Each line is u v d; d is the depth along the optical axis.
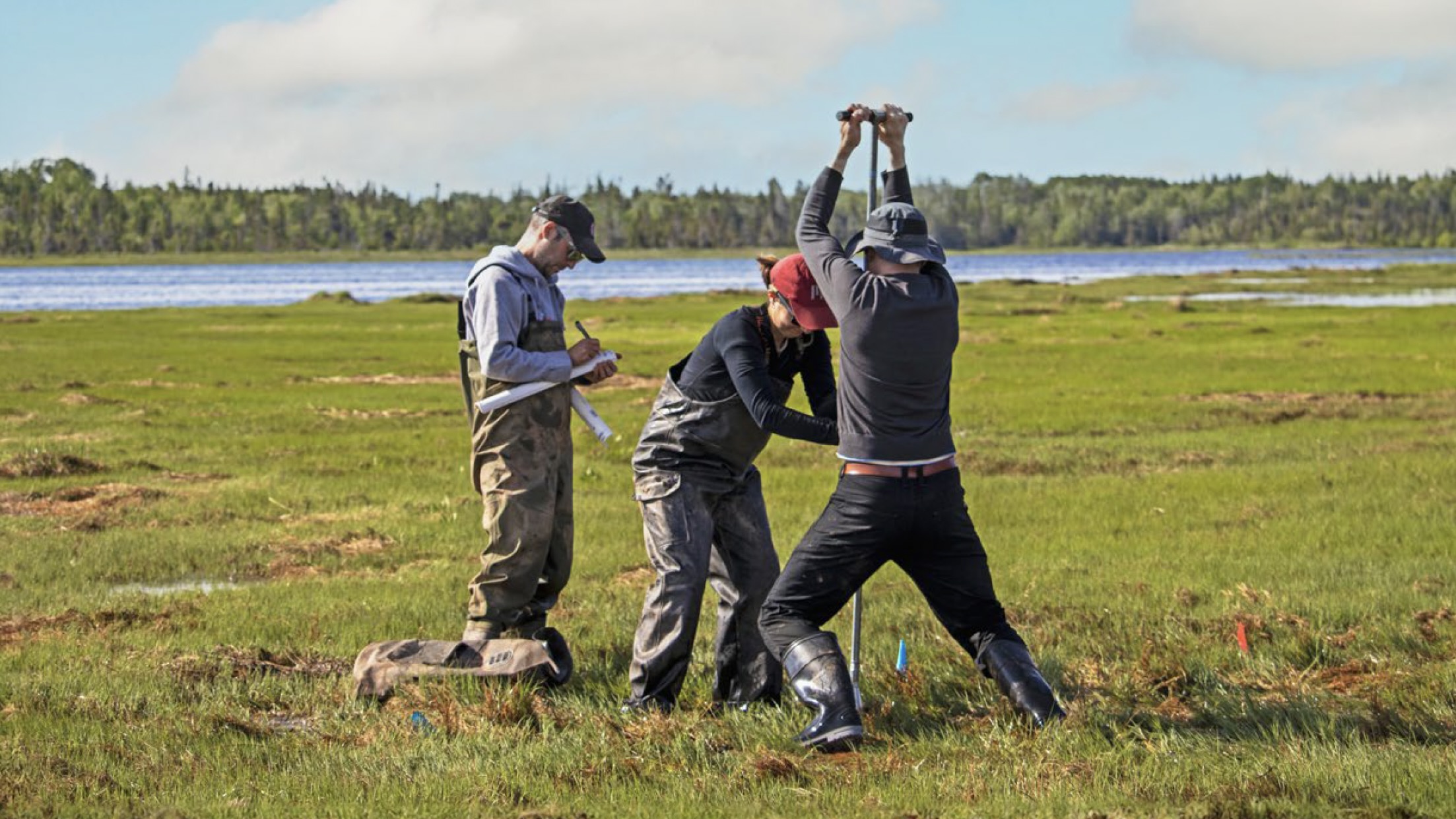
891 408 10.88
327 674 14.34
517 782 10.16
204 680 13.78
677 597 12.24
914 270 11.11
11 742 11.26
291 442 37.12
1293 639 14.81
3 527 24.38
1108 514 25.84
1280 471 30.92
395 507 26.86
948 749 10.97
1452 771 9.84
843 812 9.44
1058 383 54.50
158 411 44.81
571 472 13.95
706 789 9.98
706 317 111.88
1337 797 9.41
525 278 13.37
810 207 11.66
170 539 23.30
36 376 58.22
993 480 30.25
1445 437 36.62
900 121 11.80
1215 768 10.16
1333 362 63.31
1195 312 113.00
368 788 10.06
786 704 12.62
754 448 12.52
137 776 10.47
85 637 16.06
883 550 11.15
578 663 14.52
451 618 16.88
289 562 21.69
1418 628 15.45
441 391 52.88
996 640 11.50
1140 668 13.45
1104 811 9.20
